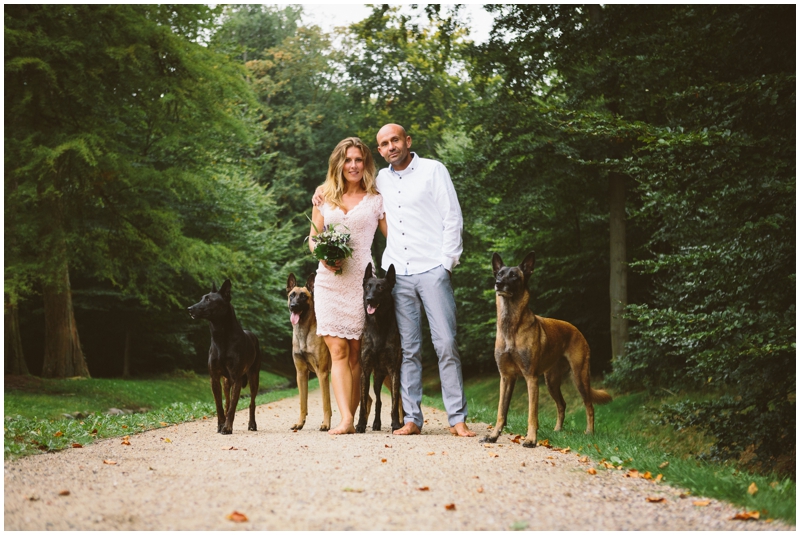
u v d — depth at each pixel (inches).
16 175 494.0
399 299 245.4
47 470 163.6
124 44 525.0
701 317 267.1
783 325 245.8
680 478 154.6
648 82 439.8
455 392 243.0
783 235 257.9
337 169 251.1
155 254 603.2
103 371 1055.0
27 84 503.5
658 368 471.8
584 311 709.9
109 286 909.2
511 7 538.9
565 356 283.9
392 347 245.3
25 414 433.7
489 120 580.7
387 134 245.9
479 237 875.4
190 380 994.1
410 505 128.8
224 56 608.1
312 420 375.2
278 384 1200.8
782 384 266.4
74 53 501.4
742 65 307.9
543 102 576.4
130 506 127.6
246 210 1002.7
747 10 293.3
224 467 165.9
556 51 513.7
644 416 448.5
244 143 669.3
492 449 201.0
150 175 575.5
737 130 270.1
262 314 1167.0
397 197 247.1
